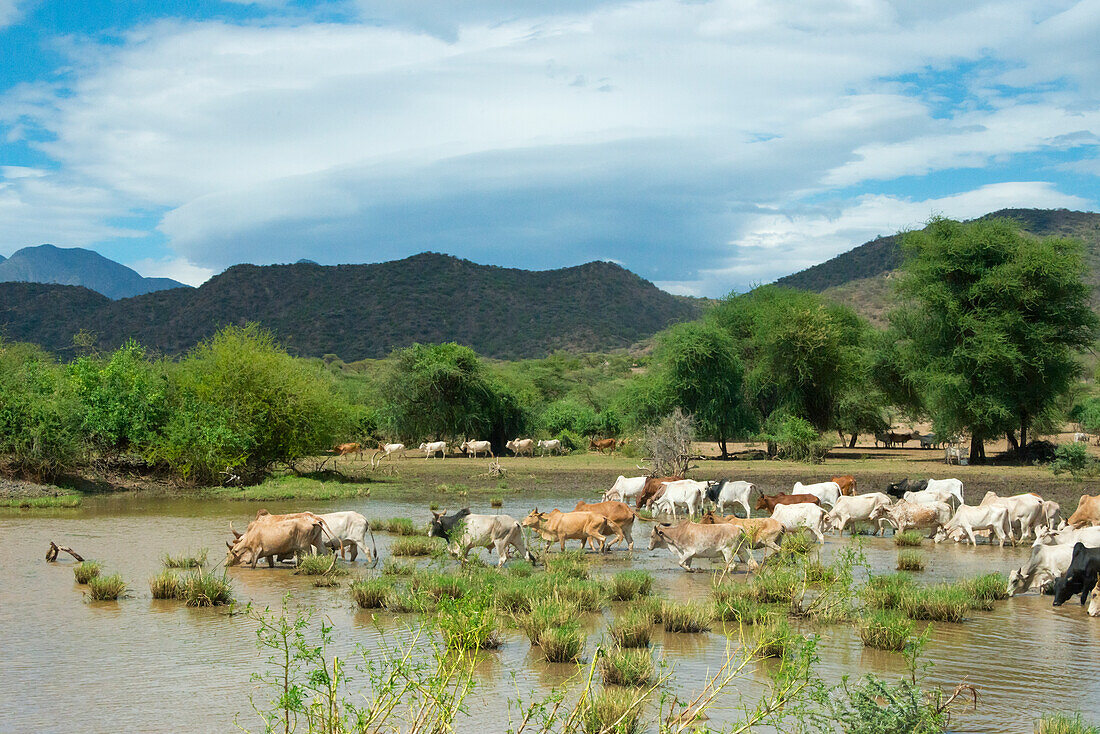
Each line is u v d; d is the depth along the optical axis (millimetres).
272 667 8859
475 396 53219
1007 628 11016
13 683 8328
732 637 10320
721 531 15273
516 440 49500
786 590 12328
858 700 6930
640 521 24125
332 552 16266
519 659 9273
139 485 31062
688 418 34844
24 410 29703
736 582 13867
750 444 55969
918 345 41406
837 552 16172
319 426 34906
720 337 44031
